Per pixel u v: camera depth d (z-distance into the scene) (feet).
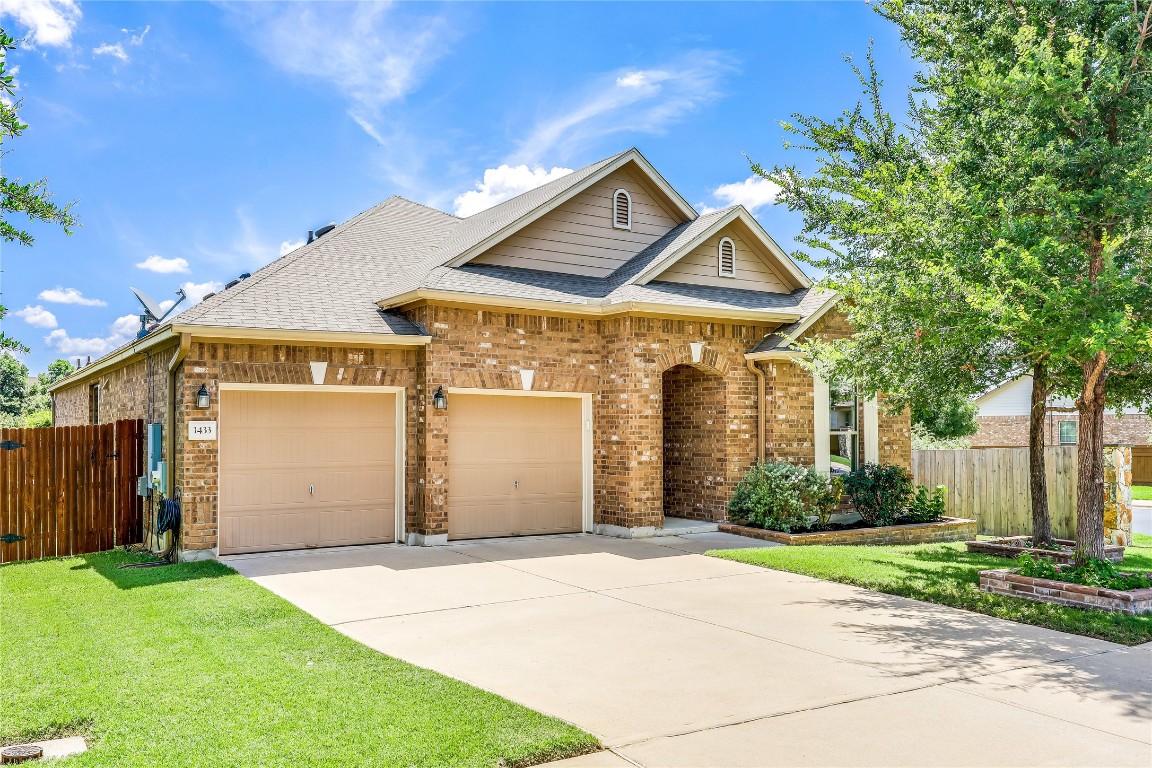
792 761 15.84
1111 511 48.78
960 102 31.94
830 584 33.37
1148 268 26.94
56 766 15.20
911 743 16.76
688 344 48.16
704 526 49.11
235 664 21.53
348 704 18.43
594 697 19.39
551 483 47.83
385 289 47.65
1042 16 29.63
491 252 48.88
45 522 43.06
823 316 50.60
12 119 13.74
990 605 28.91
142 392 48.88
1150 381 35.42
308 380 41.01
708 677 20.94
